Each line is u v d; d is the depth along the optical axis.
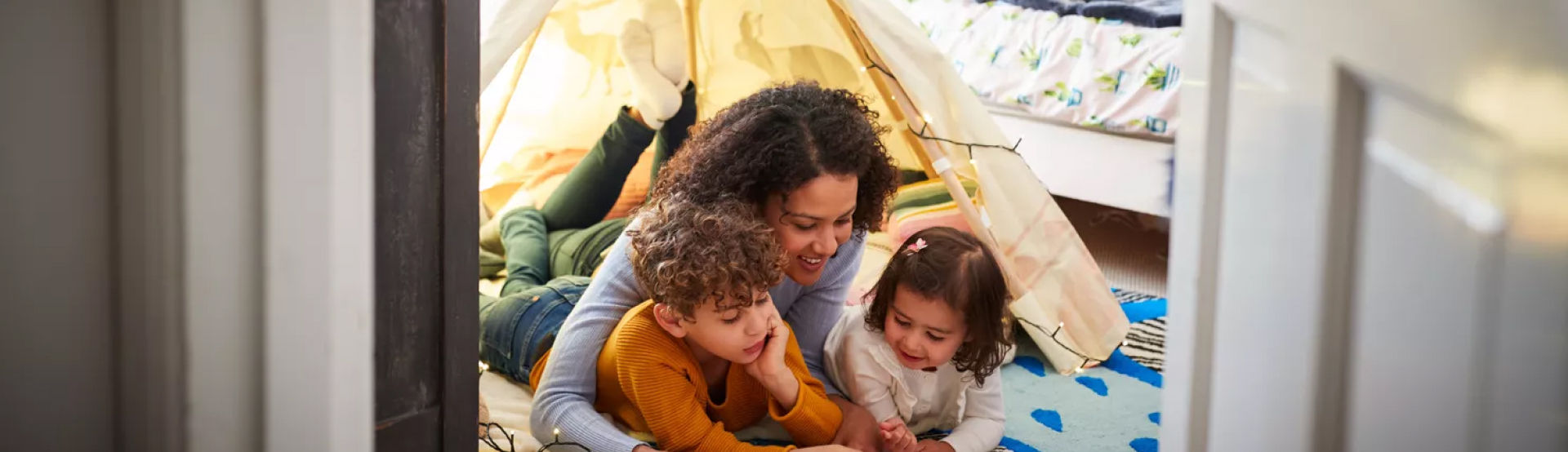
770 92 1.59
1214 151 0.91
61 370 0.80
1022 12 3.00
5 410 0.80
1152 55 2.67
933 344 1.54
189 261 0.77
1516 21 0.64
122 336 0.81
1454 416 0.72
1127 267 2.66
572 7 2.21
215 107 0.76
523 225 2.17
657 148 2.28
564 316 1.80
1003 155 1.99
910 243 1.58
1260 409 0.88
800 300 1.73
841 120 1.56
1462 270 0.70
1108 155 2.78
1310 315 0.81
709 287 1.40
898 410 1.64
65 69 0.76
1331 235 0.79
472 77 1.07
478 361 1.14
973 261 1.53
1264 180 0.85
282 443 0.82
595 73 2.27
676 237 1.43
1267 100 0.84
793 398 1.52
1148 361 2.05
